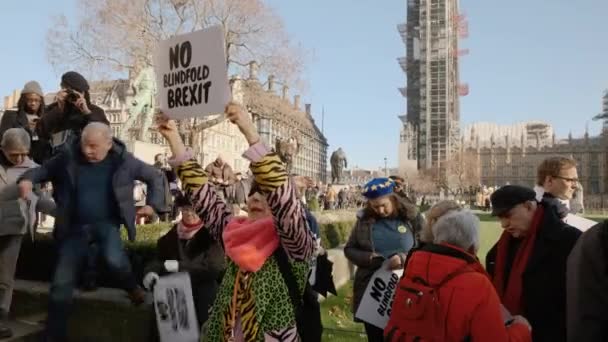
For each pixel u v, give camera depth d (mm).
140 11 25438
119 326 4422
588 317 2168
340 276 8430
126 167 4148
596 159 116000
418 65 105250
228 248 2602
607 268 2154
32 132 5695
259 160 2424
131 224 4125
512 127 155250
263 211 2693
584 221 3646
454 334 2330
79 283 4859
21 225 4246
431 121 99062
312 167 125062
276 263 2594
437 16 99500
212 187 2953
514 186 3115
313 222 3223
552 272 2906
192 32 2777
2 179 4301
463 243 2537
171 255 4215
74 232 4059
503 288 3168
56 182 4145
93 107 5160
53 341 3900
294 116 36438
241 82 28734
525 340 2488
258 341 2531
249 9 26391
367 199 4176
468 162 96250
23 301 4875
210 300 4074
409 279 2562
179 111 2836
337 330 5465
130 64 25656
